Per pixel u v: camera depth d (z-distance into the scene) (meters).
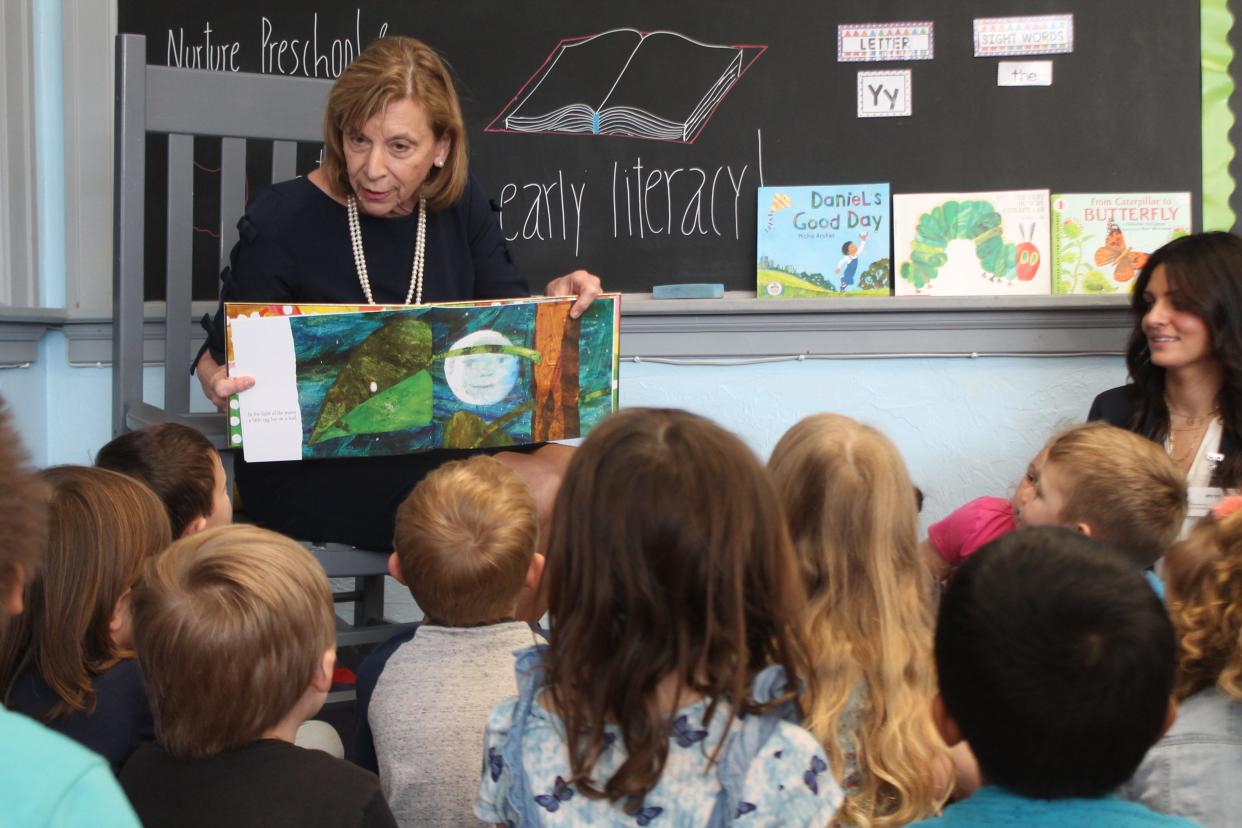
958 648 0.84
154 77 2.02
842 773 1.22
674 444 0.96
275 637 1.04
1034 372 2.49
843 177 2.52
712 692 0.94
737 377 2.54
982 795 0.85
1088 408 2.48
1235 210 2.46
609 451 0.96
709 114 2.54
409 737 1.29
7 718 0.72
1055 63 2.47
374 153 1.82
